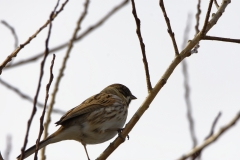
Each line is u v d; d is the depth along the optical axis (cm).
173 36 951
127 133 953
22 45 918
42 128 745
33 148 1034
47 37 741
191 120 849
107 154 959
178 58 950
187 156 640
